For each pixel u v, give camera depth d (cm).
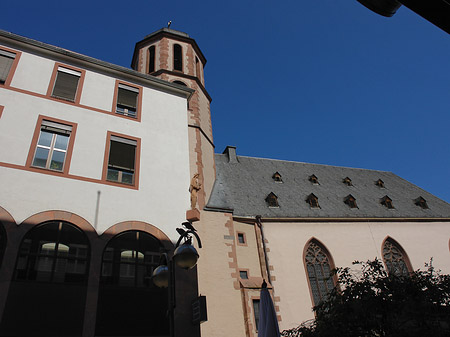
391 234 2759
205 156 2230
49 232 1212
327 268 2419
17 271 1102
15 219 1173
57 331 1077
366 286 1087
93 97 1634
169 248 1397
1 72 1473
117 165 1502
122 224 1352
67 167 1375
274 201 2673
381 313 1020
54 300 1116
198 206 1920
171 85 1902
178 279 1367
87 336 1106
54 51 1633
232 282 1841
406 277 1105
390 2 332
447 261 2775
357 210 2914
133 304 1234
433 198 3459
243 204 2523
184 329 1277
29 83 1501
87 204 1327
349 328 1035
